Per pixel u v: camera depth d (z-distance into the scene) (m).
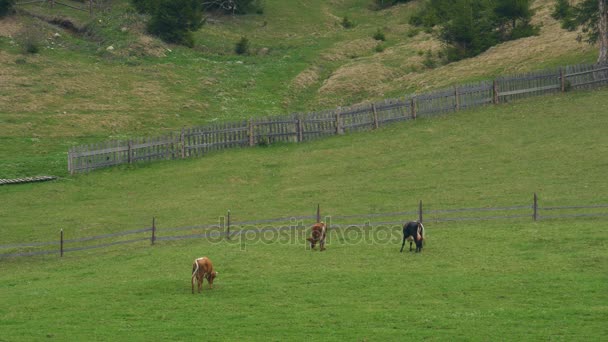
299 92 80.19
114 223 42.66
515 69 69.38
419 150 52.59
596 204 39.50
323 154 53.97
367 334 24.12
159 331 24.94
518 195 42.28
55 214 44.50
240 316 26.31
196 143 55.72
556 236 35.12
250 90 79.25
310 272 31.61
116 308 27.66
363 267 32.09
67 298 29.17
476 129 55.56
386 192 45.16
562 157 48.12
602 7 63.91
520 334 23.67
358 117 58.53
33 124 63.31
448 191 44.19
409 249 34.75
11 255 37.31
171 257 35.56
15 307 28.23
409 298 27.72
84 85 74.75
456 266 31.58
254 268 32.78
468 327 24.41
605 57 63.84
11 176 51.28
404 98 59.31
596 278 28.95
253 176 50.78
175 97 74.19
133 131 64.38
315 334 24.28
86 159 52.75
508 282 28.98
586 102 57.94
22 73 75.94
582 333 23.58
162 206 45.47
